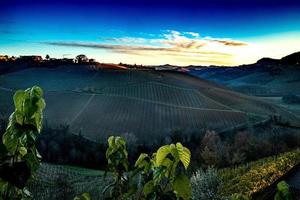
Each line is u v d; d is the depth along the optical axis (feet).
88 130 370.12
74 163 274.57
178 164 7.92
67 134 312.71
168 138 337.52
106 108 429.79
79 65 607.37
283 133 321.93
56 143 283.18
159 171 7.86
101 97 457.27
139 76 549.95
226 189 134.41
